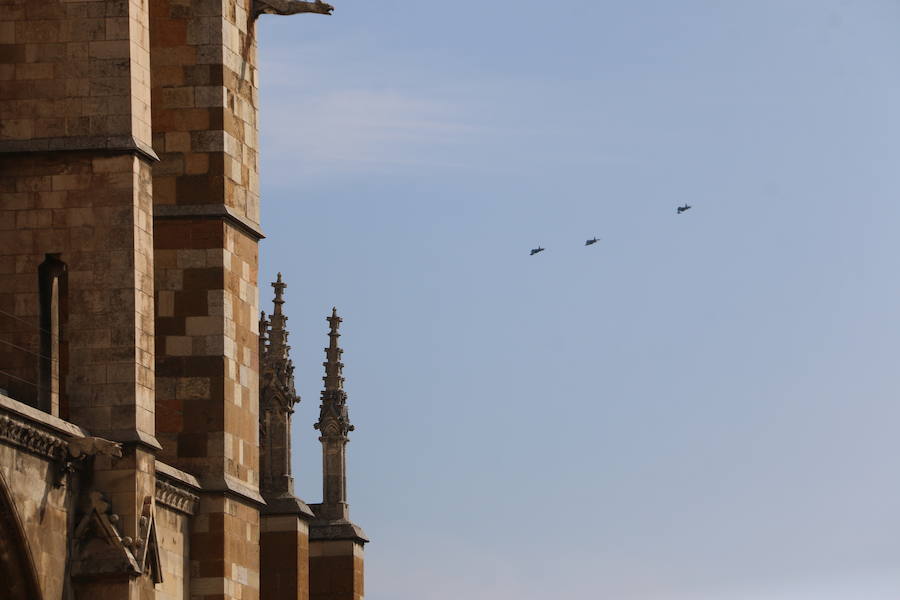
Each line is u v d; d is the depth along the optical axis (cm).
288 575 10800
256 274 9156
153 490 7931
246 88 9181
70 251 7975
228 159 8969
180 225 8881
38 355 7950
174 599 8506
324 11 9375
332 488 11919
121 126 8038
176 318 8831
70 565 7694
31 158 8025
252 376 9069
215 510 8706
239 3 9162
